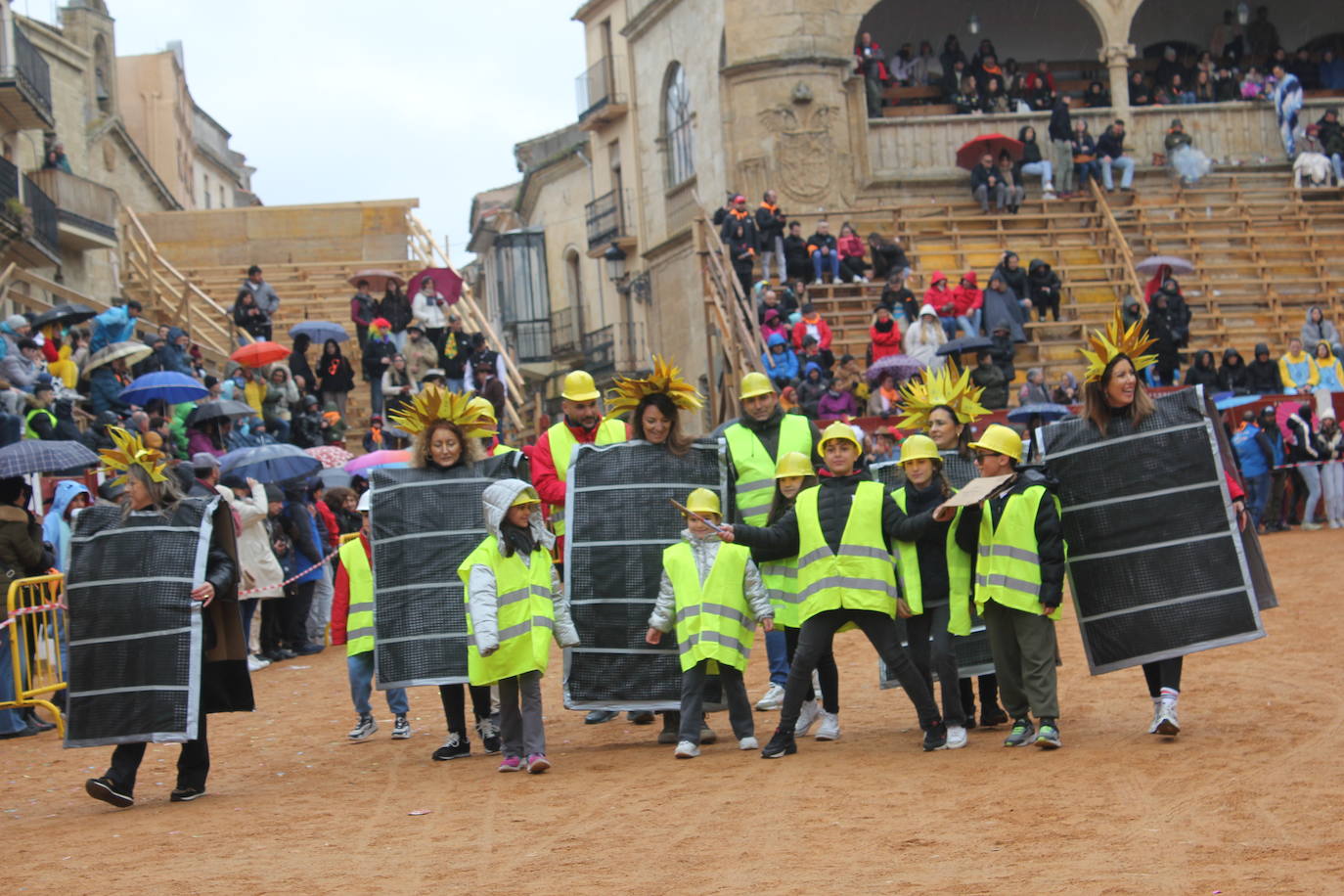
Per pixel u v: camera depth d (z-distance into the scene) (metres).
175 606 9.45
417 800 8.84
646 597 10.27
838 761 9.11
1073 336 29.48
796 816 7.63
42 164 33.44
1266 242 32.56
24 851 8.13
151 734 9.28
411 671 10.47
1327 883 5.87
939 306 27.42
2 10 29.66
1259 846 6.48
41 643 13.31
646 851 7.09
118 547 9.52
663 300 36.12
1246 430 23.58
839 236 29.61
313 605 18.56
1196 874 6.09
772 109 32.47
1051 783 8.05
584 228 47.31
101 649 9.41
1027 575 9.07
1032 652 9.07
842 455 9.49
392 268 38.59
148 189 45.81
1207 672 11.73
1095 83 35.56
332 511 18.92
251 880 7.01
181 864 7.50
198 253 39.50
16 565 13.01
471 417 10.86
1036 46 36.94
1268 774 7.95
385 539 10.66
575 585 10.32
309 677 15.84
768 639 11.49
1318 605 15.16
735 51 32.75
